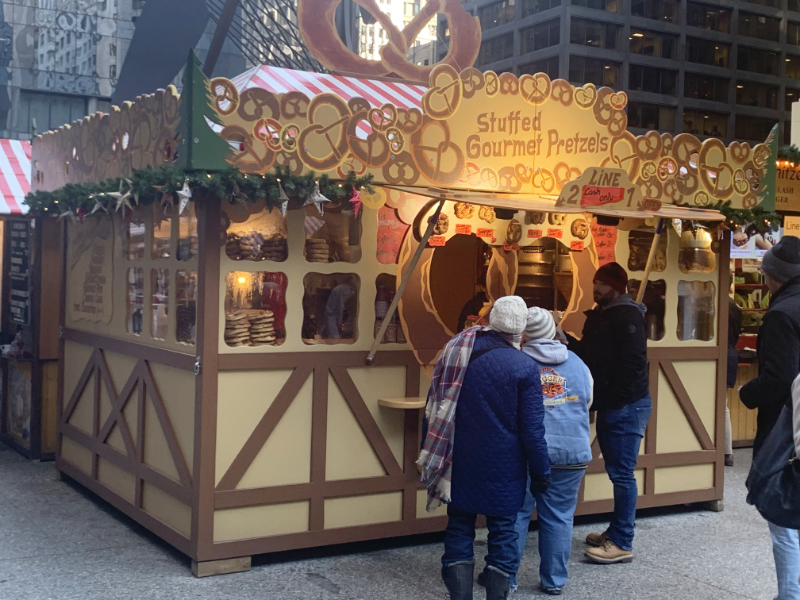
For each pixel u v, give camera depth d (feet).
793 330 12.44
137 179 15.72
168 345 16.89
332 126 15.76
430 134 16.83
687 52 175.22
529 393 12.52
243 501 15.49
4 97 74.84
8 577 14.89
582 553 17.33
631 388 16.26
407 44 20.04
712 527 19.47
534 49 167.63
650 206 16.69
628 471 16.48
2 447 27.14
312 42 19.15
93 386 20.72
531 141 18.01
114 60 78.13
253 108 15.02
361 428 16.75
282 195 14.97
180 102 14.97
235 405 15.51
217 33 18.51
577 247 19.06
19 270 26.09
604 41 165.89
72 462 21.90
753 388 12.76
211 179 14.43
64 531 17.92
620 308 16.51
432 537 18.11
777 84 187.42
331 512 16.44
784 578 12.32
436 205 17.17
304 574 15.49
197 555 15.11
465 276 22.22
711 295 20.98
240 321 15.49
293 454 16.10
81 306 21.76
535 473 12.51
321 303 16.56
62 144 22.36
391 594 14.48
